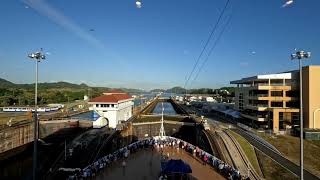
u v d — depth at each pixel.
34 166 34.03
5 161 63.81
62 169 41.16
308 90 77.44
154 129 91.19
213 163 42.31
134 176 36.72
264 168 46.75
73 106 161.62
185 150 51.84
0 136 61.84
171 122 92.62
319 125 76.25
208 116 116.12
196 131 82.12
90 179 35.38
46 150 73.00
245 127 81.38
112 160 43.66
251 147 57.12
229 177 36.47
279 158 51.56
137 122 87.81
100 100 79.56
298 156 54.72
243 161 49.22
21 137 71.38
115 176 36.62
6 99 148.25
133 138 84.00
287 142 64.38
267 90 88.69
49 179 39.34
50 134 84.56
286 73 88.56
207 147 60.72
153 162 43.56
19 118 96.75
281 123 82.12
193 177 37.09
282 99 85.56
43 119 87.50
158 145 55.09
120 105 84.00
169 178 34.38
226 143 58.41
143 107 144.88
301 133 30.56
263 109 85.25
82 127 89.38
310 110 76.69
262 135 70.38
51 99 179.50
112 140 62.84
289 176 43.09
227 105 139.88
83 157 48.84
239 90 110.88
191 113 116.00
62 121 87.50
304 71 80.06
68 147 54.53
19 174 54.69
